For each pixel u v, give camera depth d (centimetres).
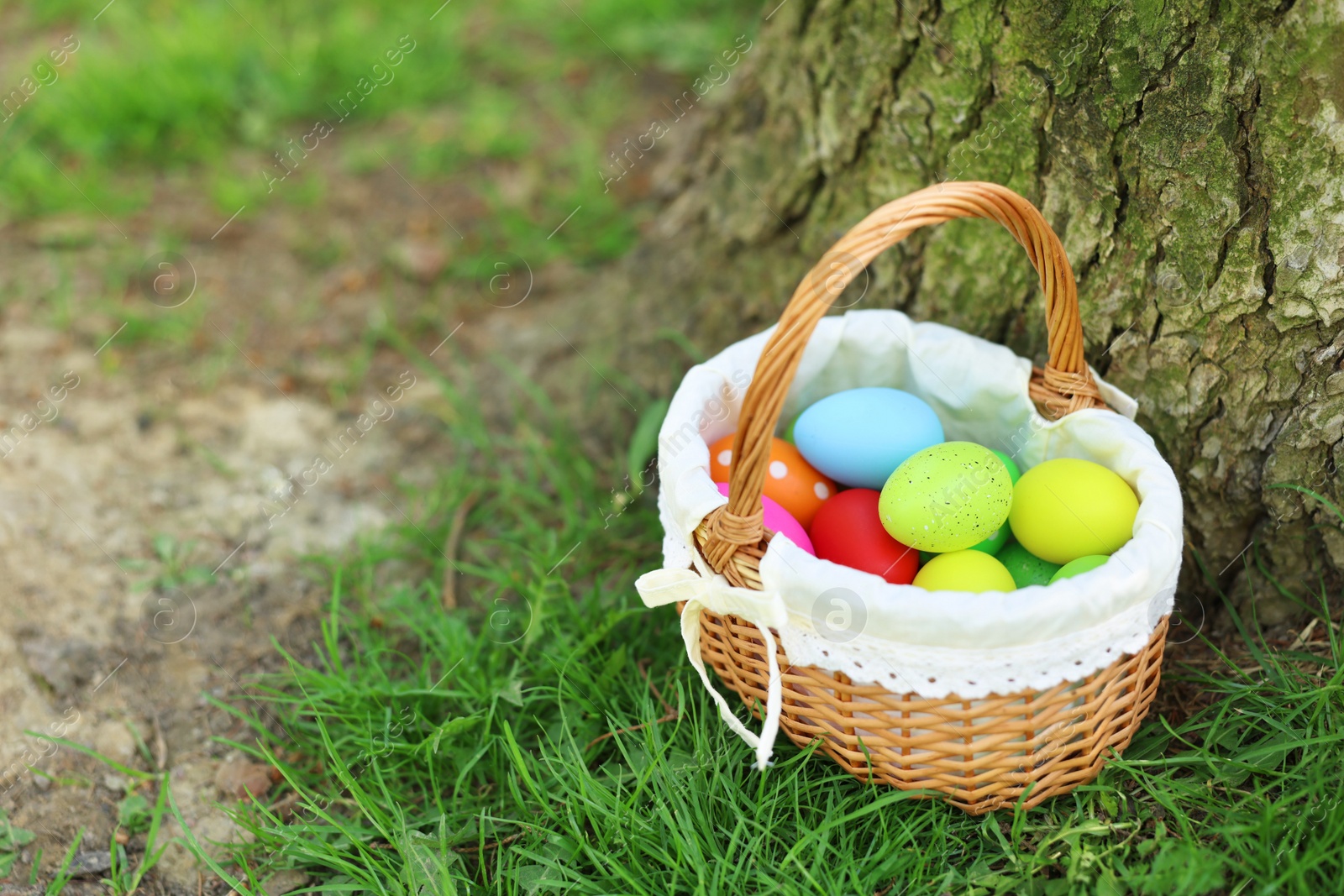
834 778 87
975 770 85
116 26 144
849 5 98
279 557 105
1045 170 94
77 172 129
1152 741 89
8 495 106
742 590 83
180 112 132
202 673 99
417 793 92
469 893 87
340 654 100
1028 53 92
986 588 87
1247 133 88
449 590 102
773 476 94
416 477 110
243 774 94
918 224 81
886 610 81
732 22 138
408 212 127
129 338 117
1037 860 84
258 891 88
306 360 117
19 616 100
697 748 89
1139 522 85
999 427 95
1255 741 89
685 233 112
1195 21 87
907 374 97
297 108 134
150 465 110
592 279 120
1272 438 92
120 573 103
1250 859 83
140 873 90
